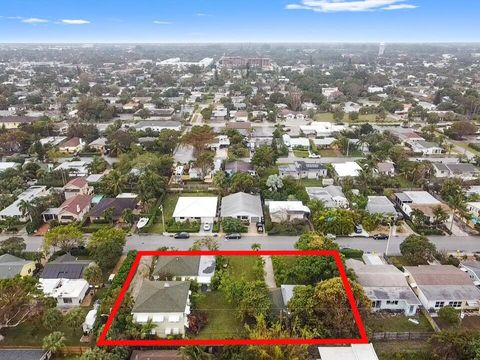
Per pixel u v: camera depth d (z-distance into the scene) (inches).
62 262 2502.5
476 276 2410.2
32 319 2053.4
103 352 1722.4
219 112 7293.3
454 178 3890.3
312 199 3371.1
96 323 1977.1
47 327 1946.4
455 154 5029.5
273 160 4505.4
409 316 2176.4
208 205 3366.1
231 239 2967.5
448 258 2637.8
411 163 4165.8
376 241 2945.4
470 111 7347.4
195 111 7780.5
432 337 1863.9
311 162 4643.2
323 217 2989.7
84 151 5034.5
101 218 3230.8
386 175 4111.7
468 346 1745.8
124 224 3196.4
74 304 2228.1
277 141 5285.4
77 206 3270.2
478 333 1808.6
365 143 5172.2
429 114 6899.6
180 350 1806.1
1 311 1919.3
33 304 2055.9
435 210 3095.5
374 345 1955.0
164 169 4202.8
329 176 4261.8
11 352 1818.4
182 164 4574.3
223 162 4569.4
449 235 3034.0
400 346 1952.5
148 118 6939.0
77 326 1943.9
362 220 3063.5
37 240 2967.5
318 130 5930.1
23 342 1964.8
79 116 6820.9
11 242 2682.1
